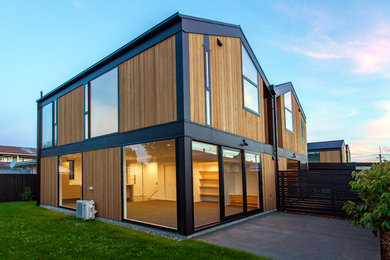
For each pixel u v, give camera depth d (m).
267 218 7.43
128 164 6.65
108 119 7.33
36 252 4.26
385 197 2.80
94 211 7.24
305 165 14.69
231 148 7.07
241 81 7.96
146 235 5.24
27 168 18.88
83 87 8.45
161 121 5.79
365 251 4.43
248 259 3.89
